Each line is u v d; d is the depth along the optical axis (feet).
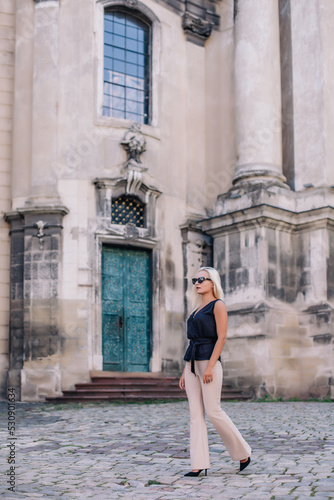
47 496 17.04
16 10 57.62
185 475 19.74
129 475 20.22
